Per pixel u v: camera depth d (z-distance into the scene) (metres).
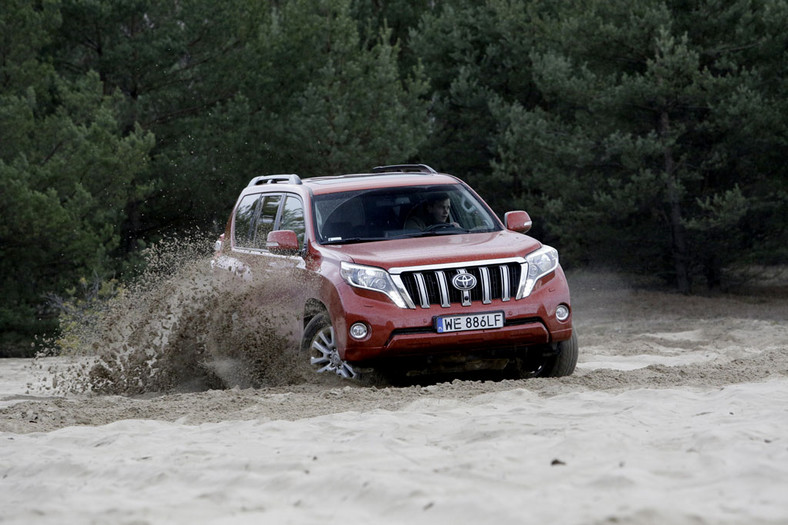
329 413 15.06
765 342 33.78
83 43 62.09
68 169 52.81
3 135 51.50
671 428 11.47
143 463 10.86
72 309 45.28
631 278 69.75
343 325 18.97
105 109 55.28
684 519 6.68
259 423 13.99
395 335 18.75
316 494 8.47
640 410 13.09
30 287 52.69
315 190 22.36
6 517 8.30
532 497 7.67
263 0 66.06
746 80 58.69
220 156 61.78
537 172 65.25
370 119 62.94
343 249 20.39
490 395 15.74
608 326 51.09
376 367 19.20
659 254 66.81
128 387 22.25
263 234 23.41
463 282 19.06
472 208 22.44
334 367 19.88
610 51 63.22
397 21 82.94
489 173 76.19
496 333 19.08
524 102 75.25
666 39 59.09
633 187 60.97
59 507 8.51
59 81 56.59
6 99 52.00
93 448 12.70
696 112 62.44
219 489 9.00
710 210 62.69
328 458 10.35
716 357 25.25
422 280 18.95
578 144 63.16
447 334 18.84
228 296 21.59
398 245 20.38
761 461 8.81
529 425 12.04
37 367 31.48
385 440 11.42
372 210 21.75
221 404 16.70
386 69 63.16
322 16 65.06
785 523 6.65
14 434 14.59
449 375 21.39
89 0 59.28
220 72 62.78
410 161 76.31
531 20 73.25
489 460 9.46
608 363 25.31
